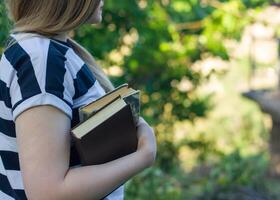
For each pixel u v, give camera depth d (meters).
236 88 11.91
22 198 1.78
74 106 1.74
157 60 6.48
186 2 6.53
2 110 1.74
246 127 9.97
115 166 1.72
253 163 7.77
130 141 1.78
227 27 6.67
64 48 1.76
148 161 1.79
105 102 1.78
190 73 6.86
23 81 1.67
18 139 1.65
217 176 6.79
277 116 8.00
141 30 6.20
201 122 8.70
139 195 5.88
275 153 8.19
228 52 6.89
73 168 1.68
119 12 6.04
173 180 6.82
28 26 1.77
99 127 1.71
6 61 1.73
